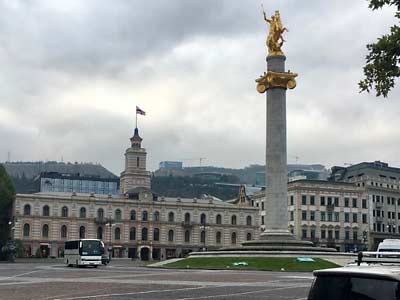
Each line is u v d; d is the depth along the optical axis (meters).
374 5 16.78
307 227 155.25
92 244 85.00
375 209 164.38
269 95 84.19
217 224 172.75
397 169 175.88
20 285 40.06
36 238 154.12
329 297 10.91
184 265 80.62
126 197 167.75
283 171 83.12
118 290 35.59
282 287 39.50
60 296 31.27
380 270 10.77
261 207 178.62
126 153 184.50
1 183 141.75
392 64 16.78
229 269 72.25
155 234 167.12
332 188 159.50
